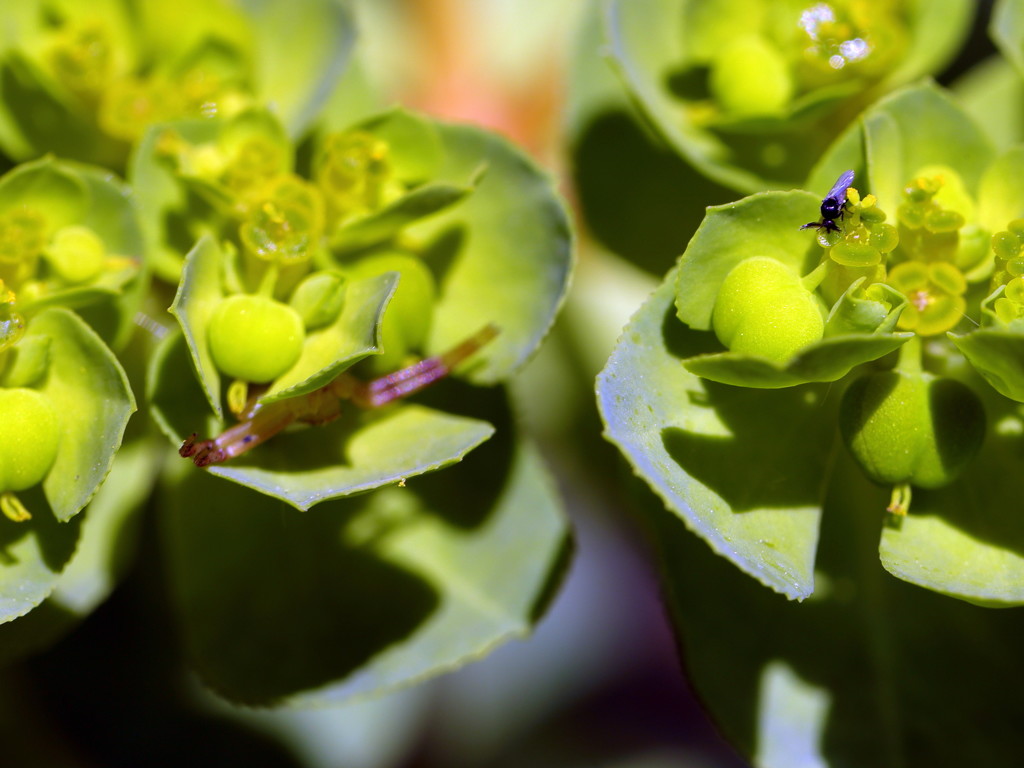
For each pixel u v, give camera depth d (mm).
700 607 106
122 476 107
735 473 100
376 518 108
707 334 100
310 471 100
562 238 105
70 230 103
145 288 104
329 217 104
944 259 101
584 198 113
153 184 105
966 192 104
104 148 110
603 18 110
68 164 109
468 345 104
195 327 100
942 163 103
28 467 100
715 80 109
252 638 107
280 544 107
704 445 100
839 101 108
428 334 105
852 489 106
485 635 107
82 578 106
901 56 109
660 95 110
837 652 106
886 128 102
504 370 105
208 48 110
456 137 106
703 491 99
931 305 100
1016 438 101
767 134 110
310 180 110
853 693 106
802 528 100
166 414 101
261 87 110
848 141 102
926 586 98
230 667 106
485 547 108
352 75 111
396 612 107
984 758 105
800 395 101
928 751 106
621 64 108
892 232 98
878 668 106
